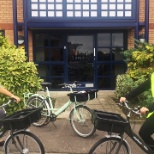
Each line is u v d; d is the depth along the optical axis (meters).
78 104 6.17
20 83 7.07
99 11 10.38
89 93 6.14
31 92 7.23
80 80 11.62
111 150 4.01
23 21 10.61
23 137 4.36
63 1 10.32
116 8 10.38
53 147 5.50
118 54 11.52
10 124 4.04
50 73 11.56
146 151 4.01
